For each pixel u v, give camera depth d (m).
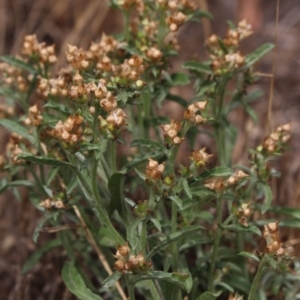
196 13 4.65
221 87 4.30
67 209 4.00
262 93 4.82
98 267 4.84
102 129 3.44
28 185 4.27
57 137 3.42
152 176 3.43
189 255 4.77
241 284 4.36
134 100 4.00
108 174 4.05
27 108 4.72
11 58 4.54
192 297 4.11
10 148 4.46
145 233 3.54
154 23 4.52
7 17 8.29
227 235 4.51
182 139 3.53
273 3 8.90
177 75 4.43
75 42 7.78
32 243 5.49
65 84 4.04
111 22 8.23
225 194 4.17
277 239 3.46
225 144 4.93
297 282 4.55
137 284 4.14
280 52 8.09
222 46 4.32
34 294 5.34
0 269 5.71
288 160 5.52
